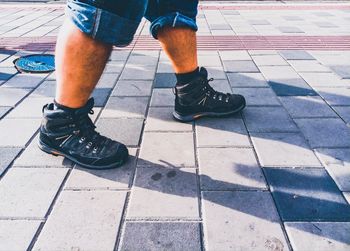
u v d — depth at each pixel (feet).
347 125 6.10
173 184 4.62
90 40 4.16
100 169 4.92
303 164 5.02
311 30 12.67
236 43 11.27
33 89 7.72
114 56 10.18
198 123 6.23
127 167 4.99
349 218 4.02
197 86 6.00
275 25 13.56
